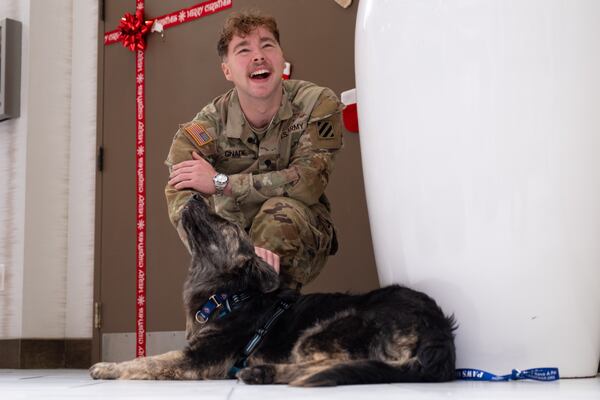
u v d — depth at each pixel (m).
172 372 1.67
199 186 2.08
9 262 3.54
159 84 3.35
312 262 2.11
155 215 3.31
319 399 1.05
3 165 3.63
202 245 1.82
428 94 1.64
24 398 1.16
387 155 1.74
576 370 1.61
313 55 2.85
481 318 1.61
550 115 1.56
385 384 1.39
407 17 1.68
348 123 2.69
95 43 3.67
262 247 2.01
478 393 1.19
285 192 2.10
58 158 3.66
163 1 3.35
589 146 1.59
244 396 1.14
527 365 1.59
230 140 2.27
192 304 1.80
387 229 1.76
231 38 2.23
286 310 1.68
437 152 1.64
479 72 1.58
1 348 3.51
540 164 1.56
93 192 3.60
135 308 3.34
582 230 1.58
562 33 1.57
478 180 1.59
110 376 1.71
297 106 2.26
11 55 3.58
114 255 3.45
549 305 1.58
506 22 1.57
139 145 3.40
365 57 1.80
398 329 1.50
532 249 1.56
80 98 3.70
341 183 2.73
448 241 1.63
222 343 1.68
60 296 3.62
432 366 1.44
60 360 3.57
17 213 3.54
